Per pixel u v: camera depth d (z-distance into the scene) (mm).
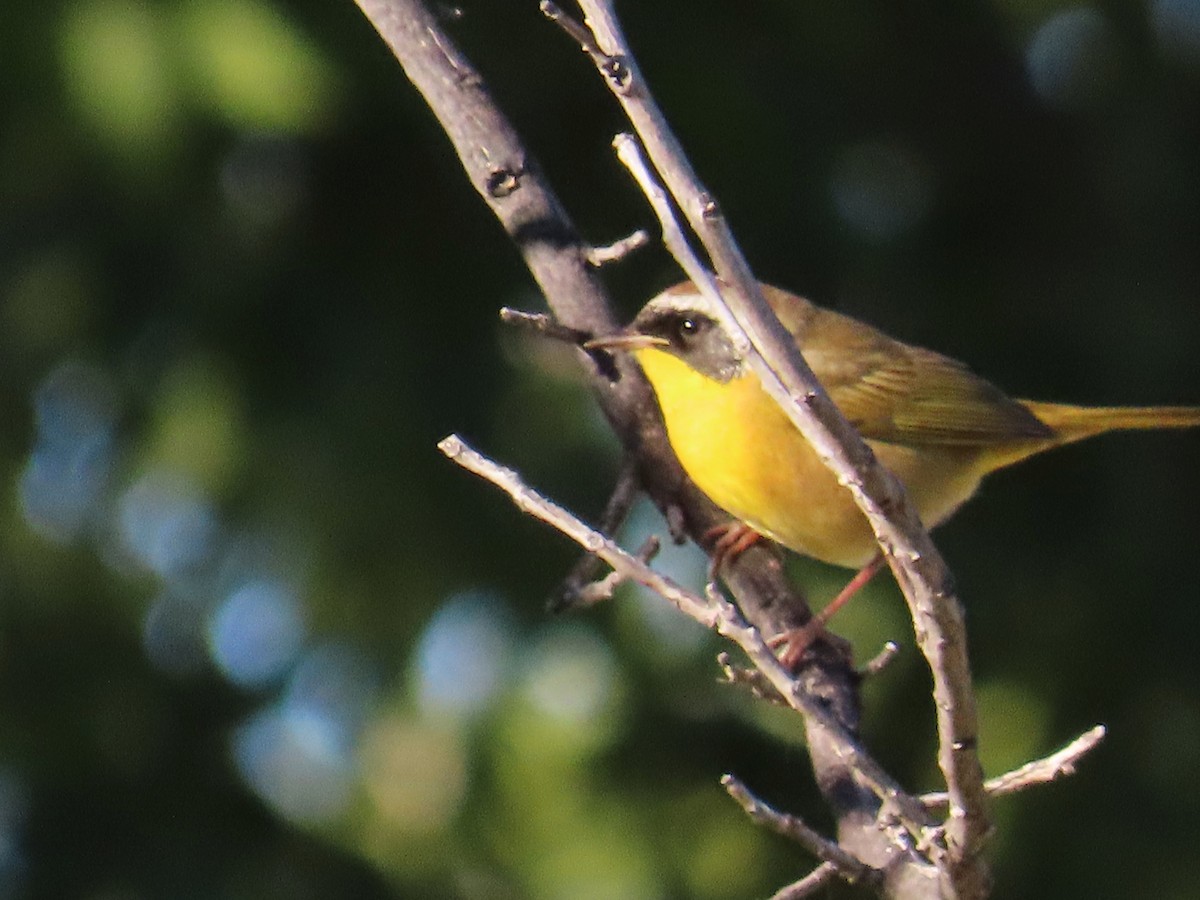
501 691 12359
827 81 12500
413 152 11758
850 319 9359
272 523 11555
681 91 11312
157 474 11594
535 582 11875
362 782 12367
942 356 9266
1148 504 12266
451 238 11867
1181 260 13000
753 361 4848
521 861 12195
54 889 11688
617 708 12312
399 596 11797
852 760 5059
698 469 8055
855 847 5902
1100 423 9219
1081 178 13555
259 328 11539
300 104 10125
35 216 11422
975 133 13602
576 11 11672
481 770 12312
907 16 13000
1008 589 12211
